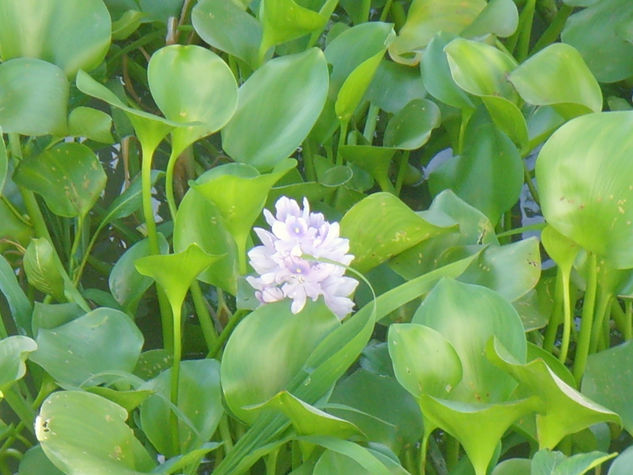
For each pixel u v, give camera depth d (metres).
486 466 1.99
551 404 1.96
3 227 2.35
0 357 2.04
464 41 2.33
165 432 2.12
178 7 2.60
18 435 2.21
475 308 2.06
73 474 1.94
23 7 2.33
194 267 2.06
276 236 2.09
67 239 2.45
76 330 2.14
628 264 2.10
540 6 2.77
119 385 2.14
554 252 2.14
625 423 2.14
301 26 2.36
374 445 2.05
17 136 2.35
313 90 2.29
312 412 1.96
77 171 2.32
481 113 2.48
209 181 2.09
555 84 2.29
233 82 2.21
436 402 1.94
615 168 2.09
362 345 2.03
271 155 2.27
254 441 2.04
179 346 2.10
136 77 2.69
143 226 2.47
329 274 2.08
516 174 2.34
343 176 2.36
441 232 2.22
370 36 2.42
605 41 2.55
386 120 2.63
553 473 1.90
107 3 2.60
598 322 2.24
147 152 2.20
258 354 2.06
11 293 2.22
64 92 2.29
